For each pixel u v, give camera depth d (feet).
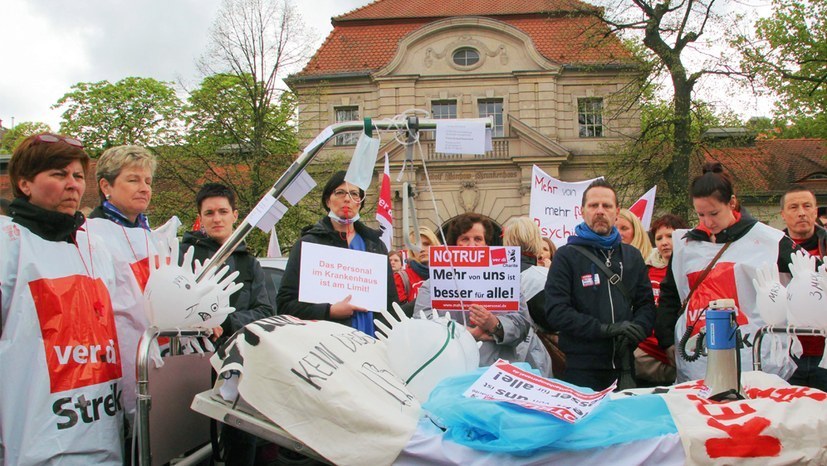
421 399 9.72
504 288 13.32
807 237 16.24
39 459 8.56
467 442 8.02
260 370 8.84
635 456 7.95
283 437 8.69
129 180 11.76
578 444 7.89
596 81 106.11
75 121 122.52
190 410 10.63
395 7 119.44
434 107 106.93
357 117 108.58
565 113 106.32
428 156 101.86
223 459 11.63
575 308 13.57
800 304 10.58
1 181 60.90
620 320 13.32
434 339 9.95
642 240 19.35
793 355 12.00
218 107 90.38
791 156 112.37
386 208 24.04
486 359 13.58
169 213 87.61
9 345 8.73
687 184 82.17
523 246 15.92
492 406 8.05
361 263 12.82
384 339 10.61
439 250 13.43
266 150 91.15
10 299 8.86
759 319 12.90
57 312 9.03
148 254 11.30
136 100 123.65
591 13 85.35
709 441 7.95
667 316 14.47
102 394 9.34
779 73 80.48
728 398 8.96
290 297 13.62
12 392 8.67
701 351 11.37
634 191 86.99
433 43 106.73
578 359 13.26
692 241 13.94
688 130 82.74
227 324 12.67
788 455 8.01
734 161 88.63
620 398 8.62
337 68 109.60
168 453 9.89
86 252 9.72
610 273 13.47
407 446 8.11
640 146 86.33
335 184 14.40
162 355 11.68
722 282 13.20
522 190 101.65
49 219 9.29
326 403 8.50
